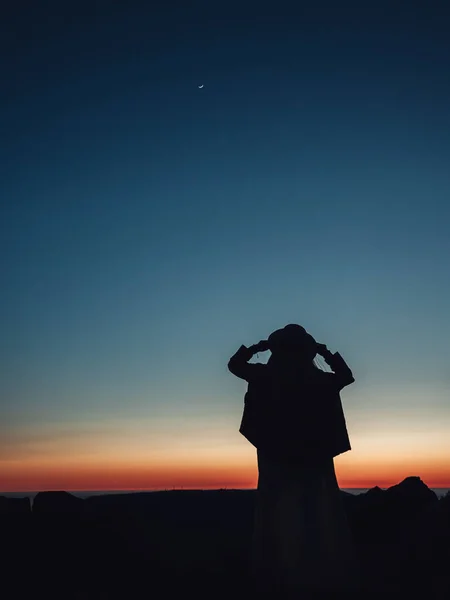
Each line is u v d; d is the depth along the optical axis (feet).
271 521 31.04
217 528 44.60
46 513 40.57
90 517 41.01
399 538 39.40
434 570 33.17
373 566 35.17
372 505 43.60
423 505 43.39
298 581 29.86
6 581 32.07
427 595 29.78
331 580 29.86
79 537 37.83
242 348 34.01
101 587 31.50
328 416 31.99
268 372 33.09
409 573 33.22
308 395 32.19
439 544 35.53
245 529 44.88
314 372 32.99
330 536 30.58
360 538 41.42
